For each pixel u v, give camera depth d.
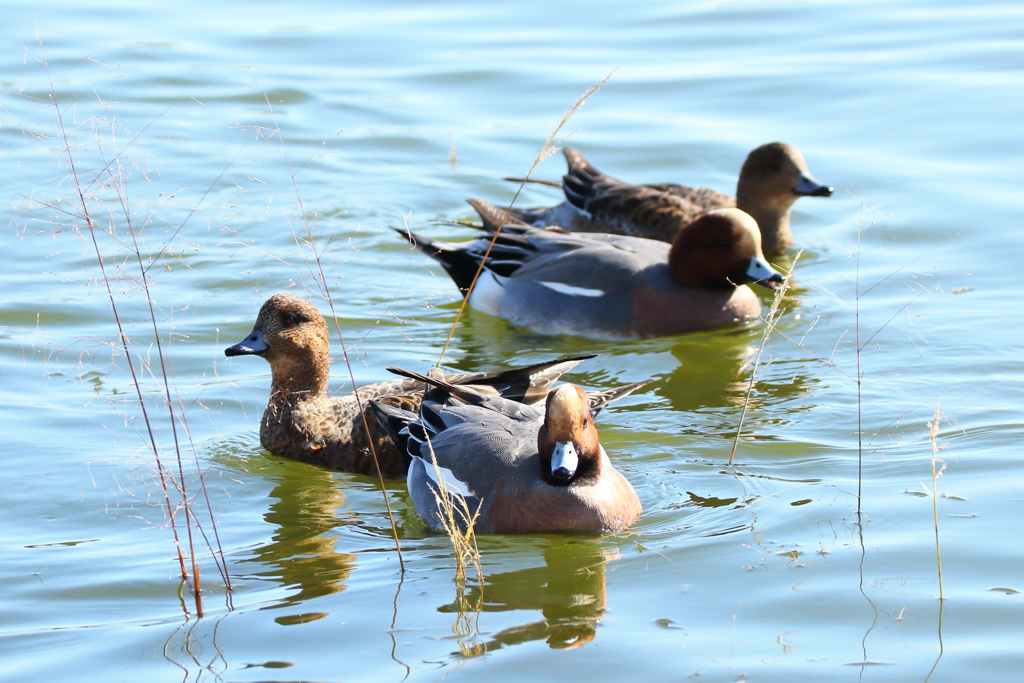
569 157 20.80
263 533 10.59
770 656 8.13
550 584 9.41
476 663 8.15
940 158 21.08
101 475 11.59
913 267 17.19
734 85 24.80
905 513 10.33
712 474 11.53
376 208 20.03
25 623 8.88
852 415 12.77
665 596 9.11
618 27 28.16
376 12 29.22
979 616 8.55
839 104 23.64
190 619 8.91
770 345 15.20
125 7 29.34
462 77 25.45
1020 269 16.70
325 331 12.65
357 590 9.38
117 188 12.34
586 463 10.48
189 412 13.22
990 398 12.89
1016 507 10.30
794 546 9.85
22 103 23.38
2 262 17.22
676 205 19.23
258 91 24.53
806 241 19.02
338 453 12.27
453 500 10.73
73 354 14.50
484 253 17.47
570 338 16.33
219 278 17.06
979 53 25.70
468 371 14.52
